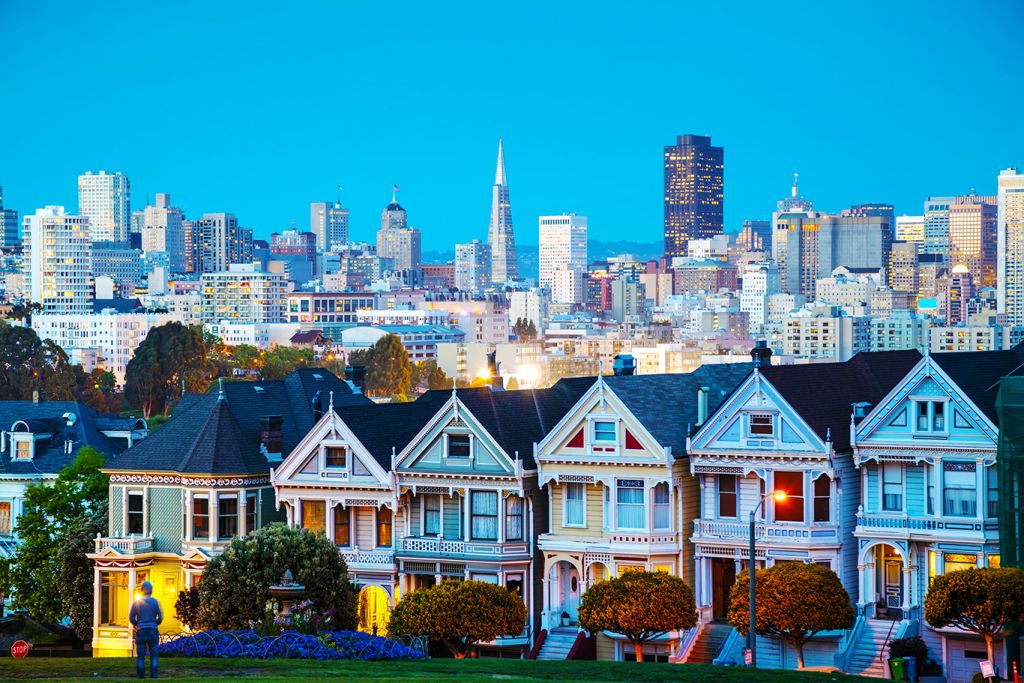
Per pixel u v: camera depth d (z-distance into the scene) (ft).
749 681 426.10
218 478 579.07
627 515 533.55
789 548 513.86
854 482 521.24
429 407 598.75
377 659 452.35
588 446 538.06
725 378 581.12
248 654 449.48
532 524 550.77
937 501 499.10
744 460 522.06
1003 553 478.59
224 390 616.39
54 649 614.34
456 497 558.15
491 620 510.99
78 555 606.14
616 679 426.51
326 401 636.48
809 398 524.93
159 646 449.06
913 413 502.79
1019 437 476.95
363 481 565.53
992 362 520.83
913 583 504.02
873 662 499.51
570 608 547.49
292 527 545.44
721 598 533.14
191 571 575.79
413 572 561.02
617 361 618.44
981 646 491.31
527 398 575.79
